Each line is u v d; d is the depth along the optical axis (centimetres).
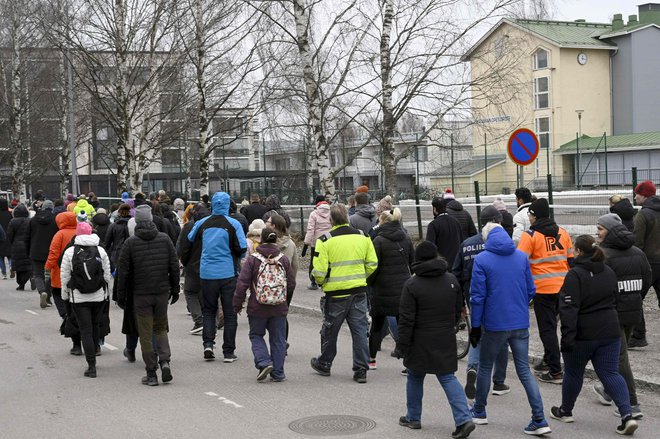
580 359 745
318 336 1290
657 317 1225
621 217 1066
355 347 958
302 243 2533
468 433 706
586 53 5853
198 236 1104
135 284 961
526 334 754
